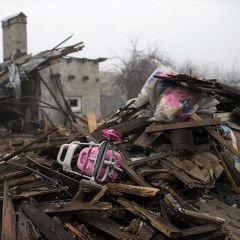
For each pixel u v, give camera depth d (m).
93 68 22.91
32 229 4.94
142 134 6.87
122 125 7.35
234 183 6.10
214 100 7.21
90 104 22.86
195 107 6.96
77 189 5.83
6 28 22.59
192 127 6.64
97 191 5.29
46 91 20.05
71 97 21.97
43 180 6.33
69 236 4.38
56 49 19.73
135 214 4.94
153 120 7.11
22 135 15.45
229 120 7.79
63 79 21.58
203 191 5.83
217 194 6.13
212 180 6.04
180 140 6.41
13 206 5.51
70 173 6.28
